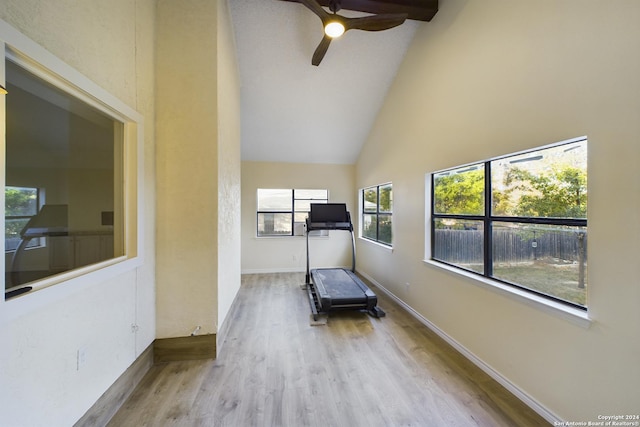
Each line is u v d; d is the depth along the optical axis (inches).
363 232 227.1
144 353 86.7
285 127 191.6
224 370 88.7
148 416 68.4
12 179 48.2
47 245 55.5
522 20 74.2
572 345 60.9
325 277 171.6
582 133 58.8
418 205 130.3
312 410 70.6
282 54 141.8
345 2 107.8
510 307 77.6
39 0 48.4
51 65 50.8
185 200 95.7
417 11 113.7
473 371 87.9
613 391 53.3
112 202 76.9
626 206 51.3
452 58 105.0
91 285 62.8
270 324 125.1
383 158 174.2
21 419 45.5
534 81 70.5
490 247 90.9
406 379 83.7
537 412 68.9
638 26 49.1
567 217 66.6
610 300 53.9
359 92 165.8
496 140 83.4
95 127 70.7
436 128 115.4
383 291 174.7
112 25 69.9
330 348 103.0
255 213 223.0
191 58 95.8
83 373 60.1
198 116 96.3
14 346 44.4
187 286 95.7
